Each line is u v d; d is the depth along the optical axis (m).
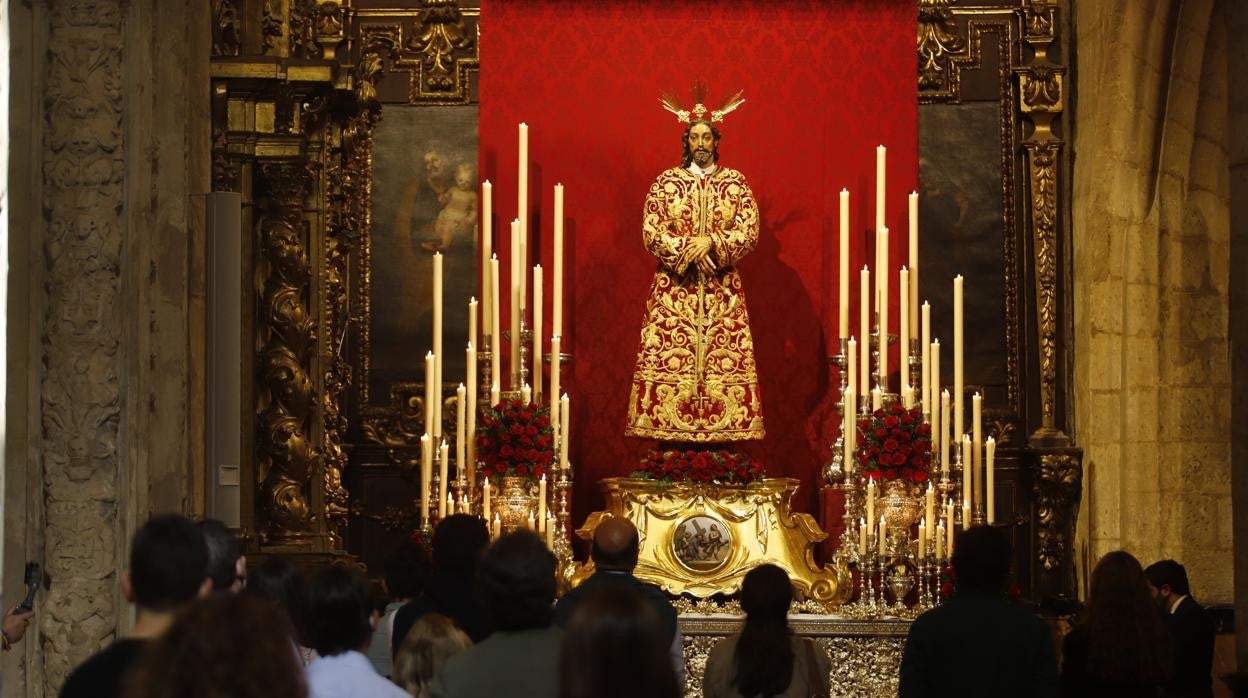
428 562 8.73
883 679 13.87
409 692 7.06
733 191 15.24
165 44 12.41
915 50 16.53
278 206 14.49
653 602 7.94
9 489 10.77
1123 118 15.74
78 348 10.99
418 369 16.42
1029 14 16.56
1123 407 15.82
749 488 14.82
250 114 14.26
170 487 12.12
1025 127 16.55
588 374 16.31
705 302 15.14
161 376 12.17
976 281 16.59
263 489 14.49
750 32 16.59
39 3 11.02
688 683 14.06
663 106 16.50
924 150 16.64
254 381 14.48
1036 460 16.19
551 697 5.77
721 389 15.03
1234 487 10.12
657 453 15.05
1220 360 15.87
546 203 16.39
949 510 14.13
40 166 11.02
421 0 16.56
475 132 16.59
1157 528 15.71
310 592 6.36
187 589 5.26
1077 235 16.36
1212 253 15.90
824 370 16.27
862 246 16.36
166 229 12.31
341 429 15.82
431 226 16.50
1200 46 15.51
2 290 10.16
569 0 16.59
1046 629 7.80
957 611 7.78
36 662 10.83
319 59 14.28
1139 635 8.66
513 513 14.34
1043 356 16.42
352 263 16.39
